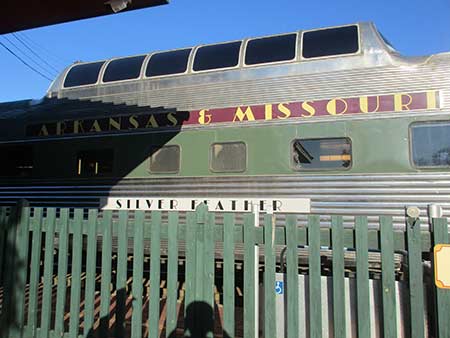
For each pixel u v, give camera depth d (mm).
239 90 7082
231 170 6902
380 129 6211
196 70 7488
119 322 3715
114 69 8242
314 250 3238
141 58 8203
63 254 3916
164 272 6184
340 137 6383
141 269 3686
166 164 7363
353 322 3186
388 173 6094
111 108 7961
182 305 5598
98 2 5285
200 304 3447
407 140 6074
